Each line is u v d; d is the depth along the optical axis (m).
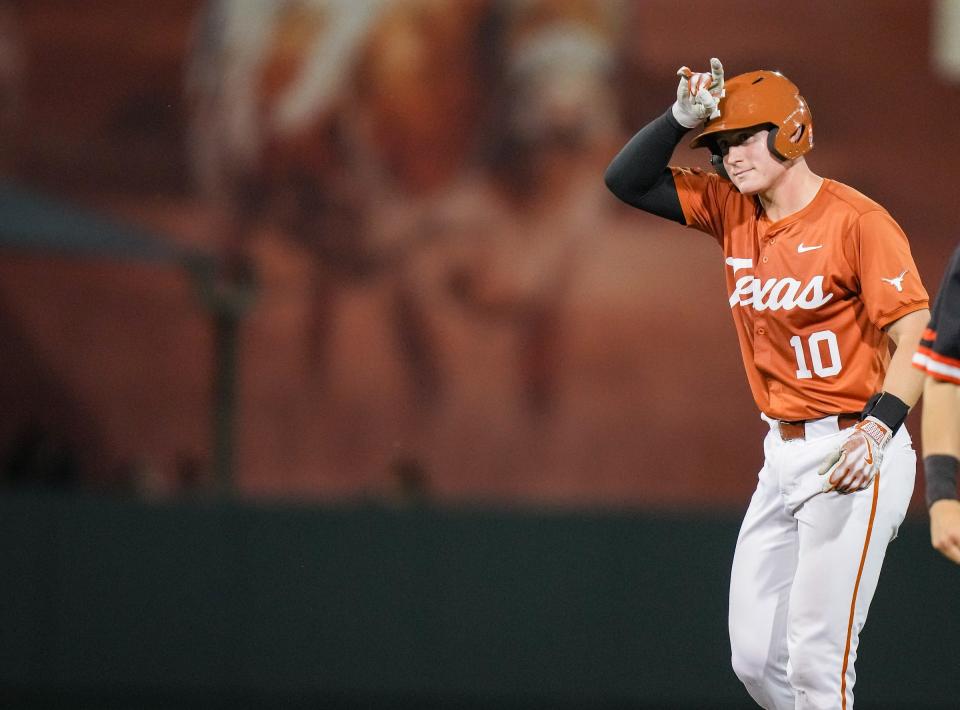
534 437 51.47
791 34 51.03
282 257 51.69
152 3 51.72
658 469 51.22
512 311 51.50
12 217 31.62
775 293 12.94
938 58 50.84
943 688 23.80
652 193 13.84
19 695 25.58
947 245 50.88
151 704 25.47
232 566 25.59
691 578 24.84
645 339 51.34
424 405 51.56
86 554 25.69
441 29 51.38
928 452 10.07
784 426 13.22
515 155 51.47
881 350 12.90
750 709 24.52
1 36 51.47
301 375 51.47
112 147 51.69
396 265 51.69
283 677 25.41
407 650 25.28
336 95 51.56
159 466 51.12
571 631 25.03
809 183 12.95
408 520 25.47
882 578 24.05
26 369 51.06
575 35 51.12
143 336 51.41
